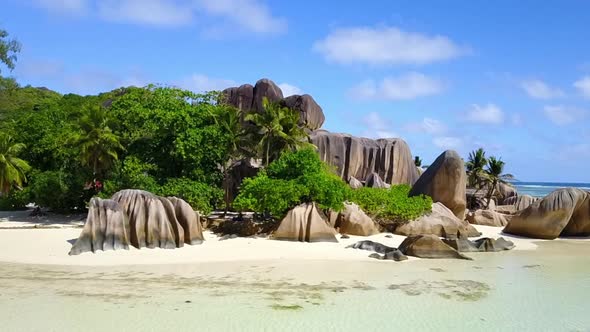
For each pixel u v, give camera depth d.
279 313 11.99
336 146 52.22
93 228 20.81
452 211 32.50
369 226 27.22
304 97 55.78
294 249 22.03
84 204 35.53
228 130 34.72
